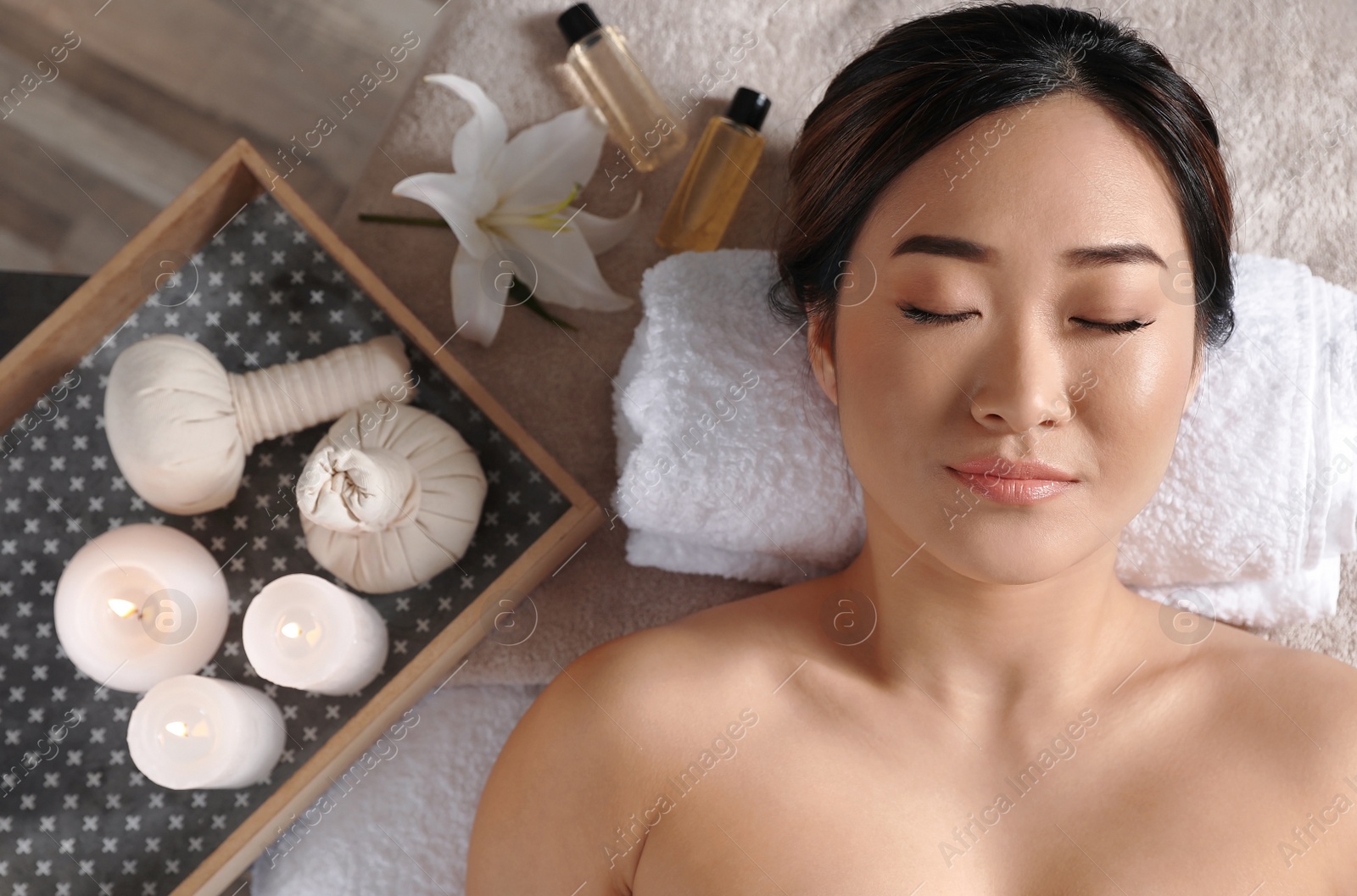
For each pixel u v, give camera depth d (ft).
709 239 3.55
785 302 3.20
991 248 2.35
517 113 3.69
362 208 3.67
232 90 3.86
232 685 3.14
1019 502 2.39
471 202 3.41
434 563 3.20
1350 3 3.54
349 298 3.47
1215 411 3.10
